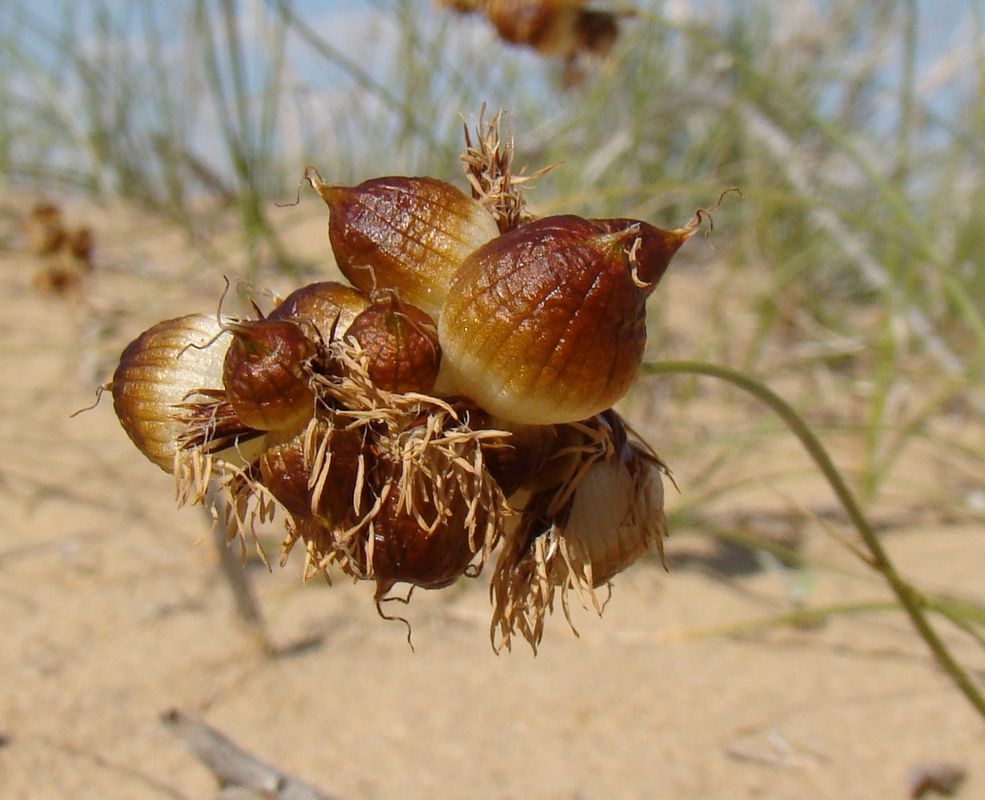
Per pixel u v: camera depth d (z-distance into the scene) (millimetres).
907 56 221
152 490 189
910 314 235
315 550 83
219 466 85
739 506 202
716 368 105
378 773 129
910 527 200
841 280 305
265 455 81
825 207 170
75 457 198
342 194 86
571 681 147
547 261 79
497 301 79
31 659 143
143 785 124
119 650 146
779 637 161
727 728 140
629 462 91
